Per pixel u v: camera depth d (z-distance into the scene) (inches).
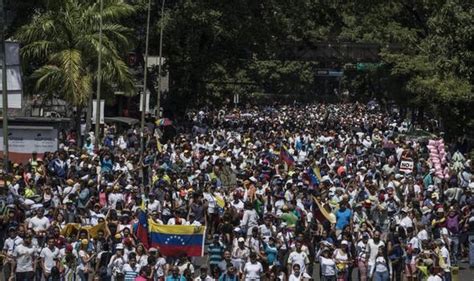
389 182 2859.3
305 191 2615.7
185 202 2539.4
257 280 2018.9
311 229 2370.8
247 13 5861.2
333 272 2123.5
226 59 6072.8
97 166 2989.7
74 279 2054.6
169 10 5703.7
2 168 2891.2
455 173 3093.0
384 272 2154.3
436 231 2517.2
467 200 2748.5
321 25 6889.8
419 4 5383.9
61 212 2322.8
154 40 5693.9
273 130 5123.0
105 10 4185.5
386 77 6063.0
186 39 5772.6
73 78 4010.8
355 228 2364.7
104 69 4175.7
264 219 2311.8
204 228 2186.3
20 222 2294.5
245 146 3703.3
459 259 2659.9
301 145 4055.1
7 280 2070.6
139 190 2647.6
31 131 3284.9
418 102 4992.6
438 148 3255.4
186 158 3331.7
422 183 2933.1
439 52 3501.5
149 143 3878.0
